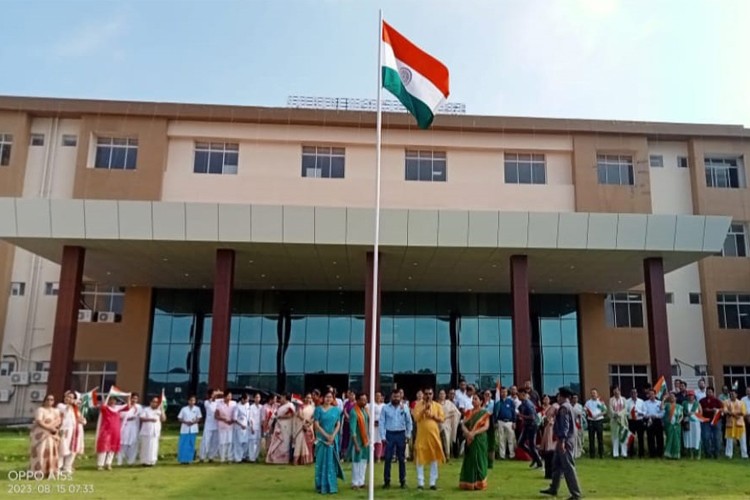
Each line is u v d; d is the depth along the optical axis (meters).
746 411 17.02
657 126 29.45
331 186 27.88
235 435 15.41
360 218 20.17
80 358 27.73
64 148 28.39
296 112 27.89
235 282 27.53
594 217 20.44
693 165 29.88
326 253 21.59
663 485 11.83
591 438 16.70
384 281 27.05
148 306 28.50
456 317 29.48
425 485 11.60
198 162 28.08
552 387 28.95
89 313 28.19
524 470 13.93
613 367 29.27
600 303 29.62
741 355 28.72
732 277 29.36
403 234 20.28
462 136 28.67
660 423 16.72
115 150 28.09
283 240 20.08
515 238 20.38
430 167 28.69
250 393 27.83
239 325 28.98
